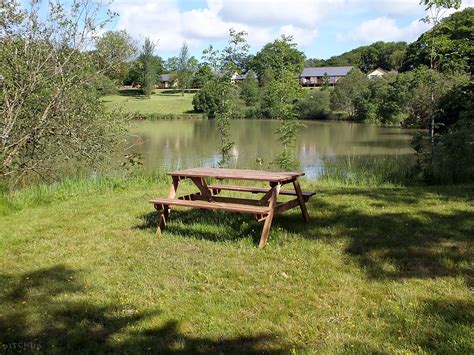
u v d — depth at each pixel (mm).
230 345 3422
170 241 5945
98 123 13047
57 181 11406
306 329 3605
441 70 14242
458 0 12797
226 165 15242
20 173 11828
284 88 15391
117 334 3631
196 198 7129
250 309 3990
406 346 3277
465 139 12141
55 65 11914
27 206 8602
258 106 43281
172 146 24516
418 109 26375
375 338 3418
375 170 12461
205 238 6043
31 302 4242
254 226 6398
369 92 49906
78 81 12484
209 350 3361
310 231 6109
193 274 4777
